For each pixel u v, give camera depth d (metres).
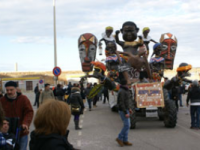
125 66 11.37
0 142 3.28
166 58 17.11
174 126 10.48
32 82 50.00
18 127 4.41
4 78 49.53
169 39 17.09
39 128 2.72
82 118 14.41
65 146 2.65
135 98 10.55
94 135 9.59
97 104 23.47
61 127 2.71
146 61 11.90
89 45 19.08
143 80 11.38
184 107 18.58
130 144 7.89
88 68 19.22
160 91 10.48
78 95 10.90
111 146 7.88
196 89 10.24
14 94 5.27
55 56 27.58
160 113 11.57
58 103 2.79
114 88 12.19
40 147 2.63
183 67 10.93
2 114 3.34
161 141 8.34
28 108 5.28
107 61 12.74
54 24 27.55
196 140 8.42
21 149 5.09
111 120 13.27
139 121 12.25
